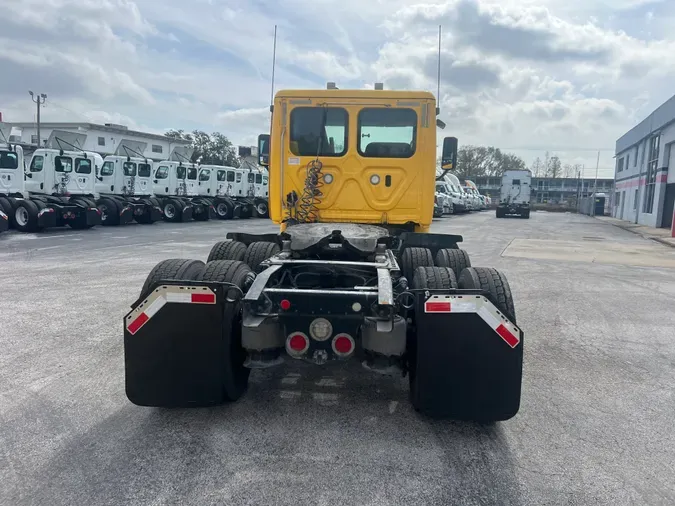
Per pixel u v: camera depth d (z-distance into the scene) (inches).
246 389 165.9
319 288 160.1
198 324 138.2
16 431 136.6
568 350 219.8
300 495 110.4
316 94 228.2
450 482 117.2
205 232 757.3
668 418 154.3
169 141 2235.5
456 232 869.8
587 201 2167.8
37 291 309.4
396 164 229.0
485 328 133.6
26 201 665.6
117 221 837.2
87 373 178.5
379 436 137.9
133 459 123.4
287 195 234.5
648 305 311.7
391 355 139.6
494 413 135.7
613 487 117.0
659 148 1131.3
